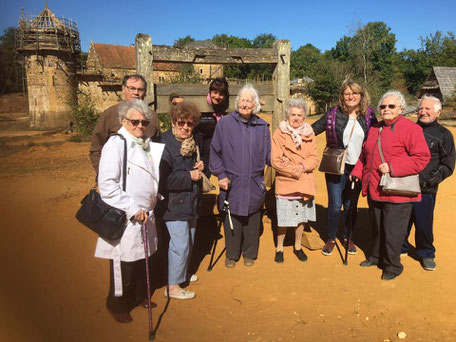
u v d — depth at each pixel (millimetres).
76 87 31422
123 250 2639
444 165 3715
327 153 4055
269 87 5266
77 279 2207
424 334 2852
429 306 3221
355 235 4938
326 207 6094
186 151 3174
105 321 2654
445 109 29250
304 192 3814
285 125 3898
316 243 4430
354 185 4246
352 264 4051
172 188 3125
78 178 7172
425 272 3828
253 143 3738
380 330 2902
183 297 3283
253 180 3789
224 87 4289
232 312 3121
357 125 4074
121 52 45812
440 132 3705
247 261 4020
